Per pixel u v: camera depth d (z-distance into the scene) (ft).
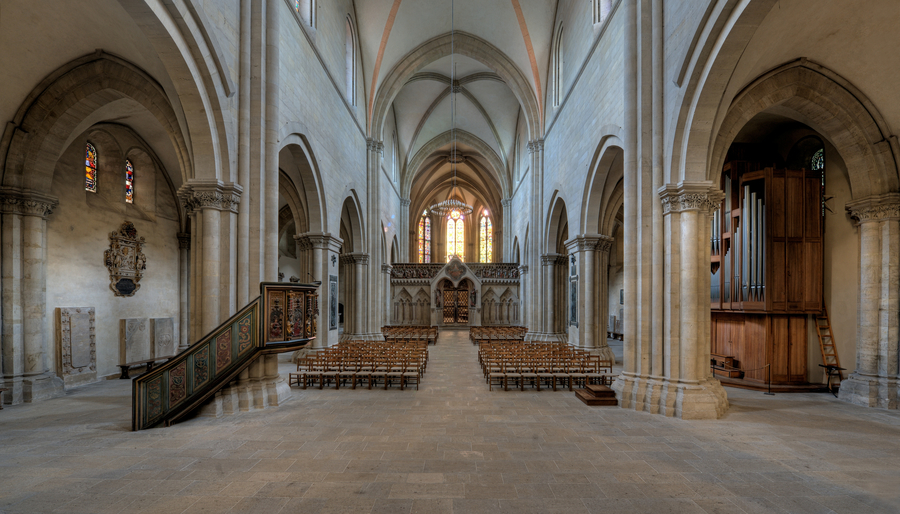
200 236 31.35
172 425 27.58
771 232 40.16
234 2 33.04
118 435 25.50
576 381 42.01
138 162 51.55
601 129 44.83
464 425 28.02
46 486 18.72
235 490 18.40
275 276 34.86
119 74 33.27
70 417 29.71
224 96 31.45
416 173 138.31
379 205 79.51
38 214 36.11
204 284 30.99
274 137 35.04
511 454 22.82
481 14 73.56
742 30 26.27
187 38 27.81
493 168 133.69
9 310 34.73
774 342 41.45
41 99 34.47
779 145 45.52
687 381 31.12
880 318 35.01
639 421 29.25
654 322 33.17
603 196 54.54
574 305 58.49
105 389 39.68
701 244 31.96
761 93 33.68
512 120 111.34
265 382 33.30
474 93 104.06
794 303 40.14
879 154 34.99
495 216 157.69
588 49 51.78
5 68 31.83
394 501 17.52
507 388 39.11
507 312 120.67
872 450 23.86
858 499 18.08
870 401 33.76
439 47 79.00
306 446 23.79
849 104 34.32
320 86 49.29
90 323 42.91
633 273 35.04
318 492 18.26
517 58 77.20
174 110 31.65
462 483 19.26
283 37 38.04
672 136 32.22
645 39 34.42
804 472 20.81
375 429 26.99
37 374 35.83
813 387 39.27
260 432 26.17
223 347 29.04
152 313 52.01
